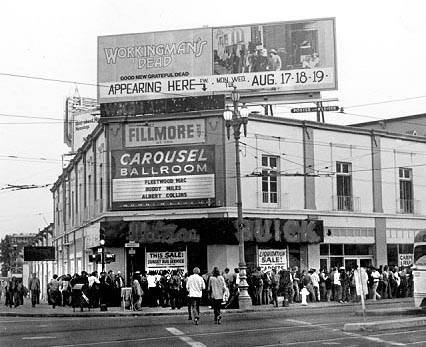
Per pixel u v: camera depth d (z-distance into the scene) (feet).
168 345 51.85
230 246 119.03
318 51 131.95
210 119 122.11
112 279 109.19
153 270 121.39
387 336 57.72
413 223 147.84
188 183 121.70
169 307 105.50
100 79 132.87
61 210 200.03
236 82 132.36
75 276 109.70
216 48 132.67
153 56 132.77
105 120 126.00
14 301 131.13
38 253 156.87
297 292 114.01
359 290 70.38
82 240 156.15
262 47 132.67
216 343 53.06
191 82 132.16
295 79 131.95
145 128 124.36
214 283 74.13
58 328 71.51
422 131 177.99
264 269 123.34
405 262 145.07
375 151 142.82
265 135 126.11
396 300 117.91
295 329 65.00
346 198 137.18
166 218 121.60
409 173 149.79
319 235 127.75
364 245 139.03
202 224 118.01
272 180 126.52
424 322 68.28
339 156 136.67
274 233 121.90
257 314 89.92
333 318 78.59
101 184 133.69
